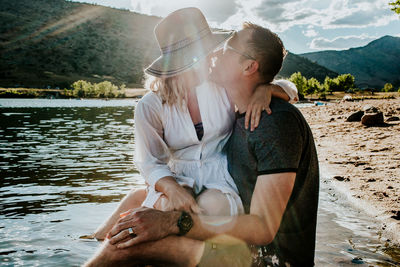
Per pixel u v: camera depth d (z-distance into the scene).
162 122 2.40
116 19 166.50
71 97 78.19
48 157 7.30
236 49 2.20
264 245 2.19
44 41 135.12
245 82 2.24
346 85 105.62
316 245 2.76
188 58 2.23
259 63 2.16
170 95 2.32
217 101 2.36
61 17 155.38
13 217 3.54
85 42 142.00
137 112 2.39
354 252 2.63
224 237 2.00
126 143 9.70
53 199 4.20
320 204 3.85
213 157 2.45
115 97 83.50
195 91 2.36
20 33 136.00
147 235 1.92
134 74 130.62
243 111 2.29
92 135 11.73
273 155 1.98
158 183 2.28
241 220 1.99
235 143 2.28
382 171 5.27
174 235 2.00
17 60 119.56
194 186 2.40
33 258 2.62
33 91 77.75
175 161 2.54
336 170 5.53
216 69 2.32
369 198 3.97
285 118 2.00
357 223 3.26
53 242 2.91
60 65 124.19
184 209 2.11
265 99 2.12
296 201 2.15
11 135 11.47
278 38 2.23
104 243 2.05
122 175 5.57
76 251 2.74
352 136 9.25
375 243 2.81
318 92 91.69
